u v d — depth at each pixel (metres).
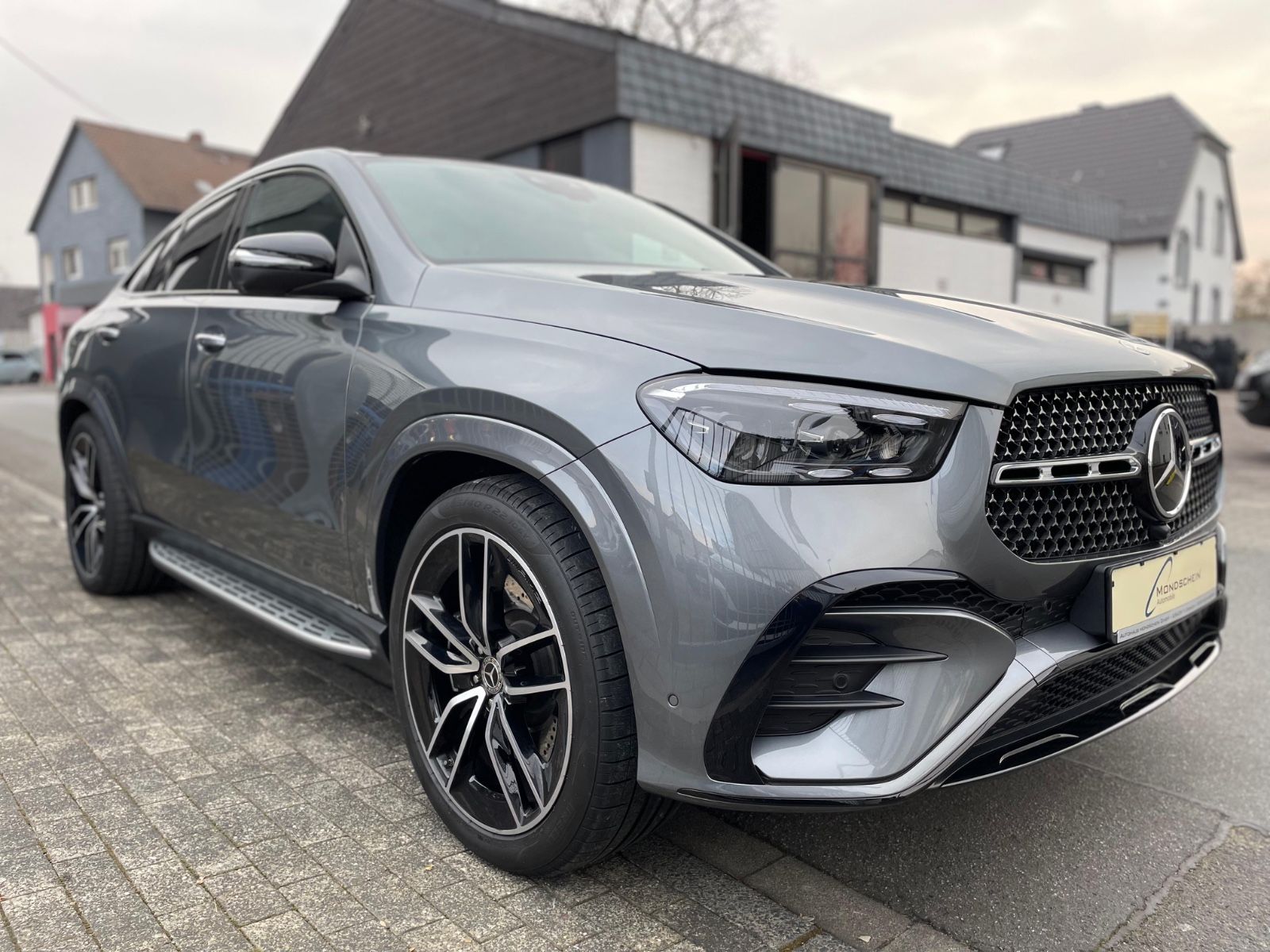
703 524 1.55
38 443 10.66
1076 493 1.75
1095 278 23.86
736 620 1.53
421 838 2.04
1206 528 2.16
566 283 2.04
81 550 3.92
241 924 1.71
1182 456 1.93
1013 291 20.67
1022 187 20.42
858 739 1.59
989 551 1.61
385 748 2.47
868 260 15.61
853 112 14.86
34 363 36.31
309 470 2.40
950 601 1.62
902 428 1.57
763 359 1.63
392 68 15.98
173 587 3.98
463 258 2.46
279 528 2.60
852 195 15.16
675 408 1.61
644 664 1.61
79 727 2.56
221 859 1.93
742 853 2.04
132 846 1.97
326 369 2.32
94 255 34.25
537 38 12.85
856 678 1.62
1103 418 1.81
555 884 1.89
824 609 1.52
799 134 13.77
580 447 1.68
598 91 11.88
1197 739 2.68
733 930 1.76
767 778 1.58
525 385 1.80
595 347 1.78
